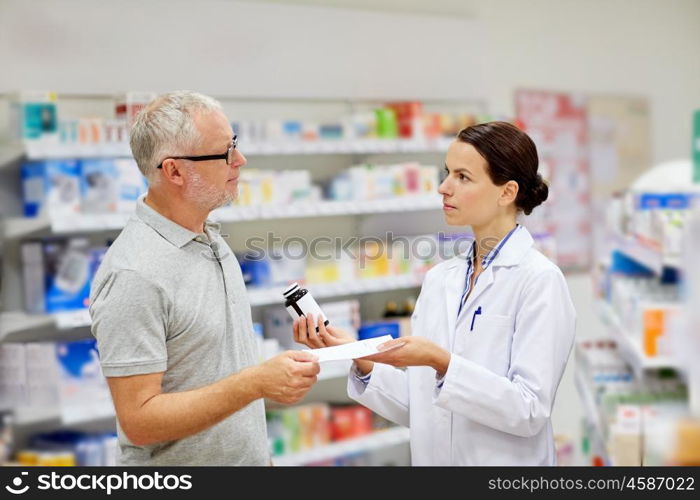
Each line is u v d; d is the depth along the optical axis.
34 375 3.72
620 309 3.92
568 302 2.15
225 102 4.45
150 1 4.04
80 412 3.70
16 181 3.81
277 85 4.52
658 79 6.68
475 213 2.13
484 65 5.52
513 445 2.18
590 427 4.45
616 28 6.40
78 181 3.77
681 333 3.18
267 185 4.33
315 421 4.52
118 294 1.93
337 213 4.46
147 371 1.94
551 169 6.05
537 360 2.08
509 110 5.77
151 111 2.04
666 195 3.53
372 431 4.75
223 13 4.29
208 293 2.05
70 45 3.83
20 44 3.71
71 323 3.68
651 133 6.66
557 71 6.08
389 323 4.79
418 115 4.98
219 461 2.09
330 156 4.96
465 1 5.49
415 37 5.13
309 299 2.26
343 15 4.79
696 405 3.19
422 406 2.29
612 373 4.03
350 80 4.82
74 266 3.80
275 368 1.93
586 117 6.25
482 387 2.04
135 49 4.01
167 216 2.06
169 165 2.01
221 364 2.07
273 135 4.42
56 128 3.66
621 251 4.27
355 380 2.37
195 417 1.94
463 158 2.11
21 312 3.80
